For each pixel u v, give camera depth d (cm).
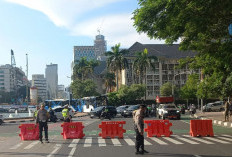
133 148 1334
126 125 2803
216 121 3003
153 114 4791
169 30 1620
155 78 11269
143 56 8019
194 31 1641
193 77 3234
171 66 11419
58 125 3177
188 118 3975
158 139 1652
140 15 1622
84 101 7144
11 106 11912
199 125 1800
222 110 6544
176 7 1473
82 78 10500
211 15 1476
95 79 13675
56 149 1340
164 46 11894
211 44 1817
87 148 1357
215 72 2409
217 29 1730
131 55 11069
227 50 1608
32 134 1811
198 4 1407
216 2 1376
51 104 7850
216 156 1071
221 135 1817
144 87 8475
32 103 14088
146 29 1677
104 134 1792
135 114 1199
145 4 1666
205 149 1245
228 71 2147
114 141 1617
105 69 14012
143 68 8056
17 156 1171
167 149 1267
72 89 9588
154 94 11219
